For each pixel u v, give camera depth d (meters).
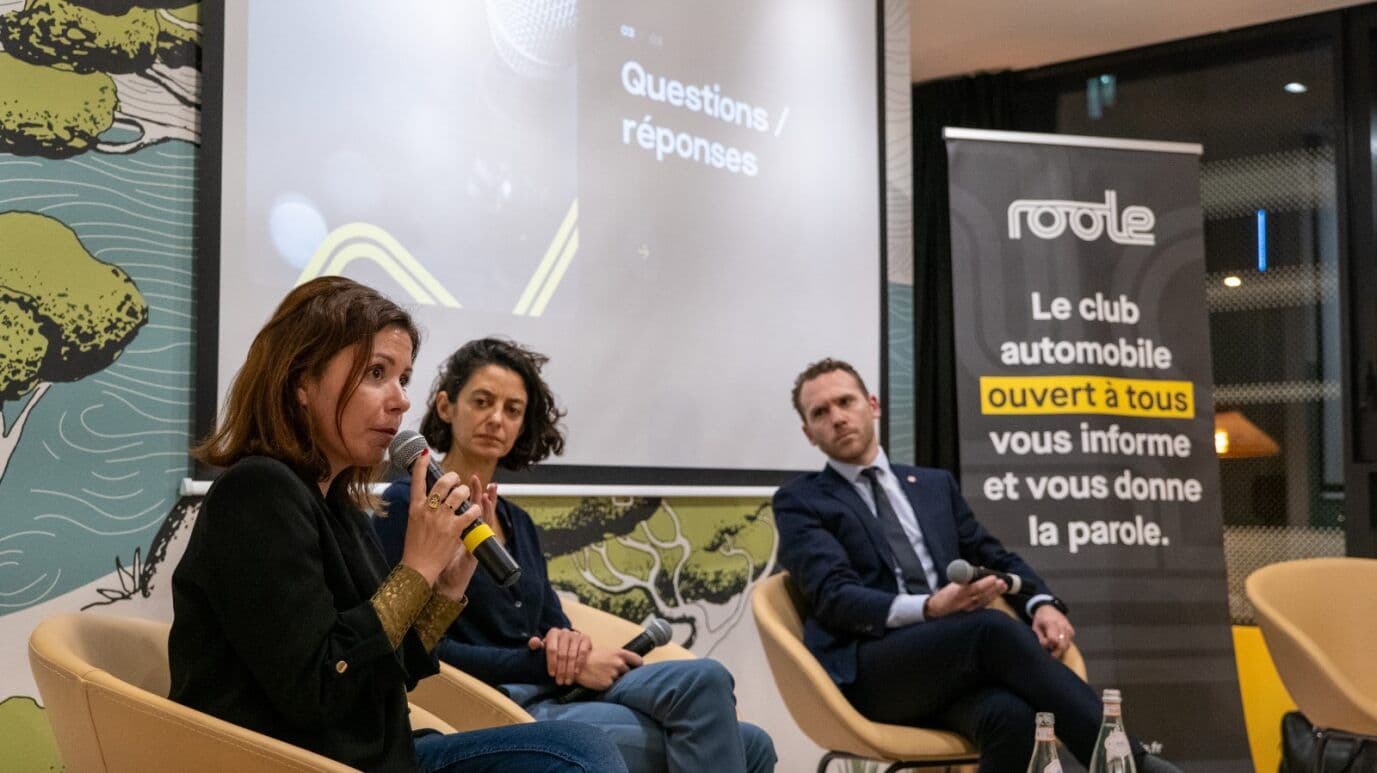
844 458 3.43
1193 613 4.46
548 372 3.53
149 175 2.73
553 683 2.56
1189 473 4.57
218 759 1.57
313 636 1.57
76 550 2.57
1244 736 4.41
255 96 2.92
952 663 2.92
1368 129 5.14
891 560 3.30
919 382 5.71
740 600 4.07
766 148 4.24
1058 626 3.21
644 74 3.87
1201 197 5.02
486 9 3.44
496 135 3.45
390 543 2.49
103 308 2.64
